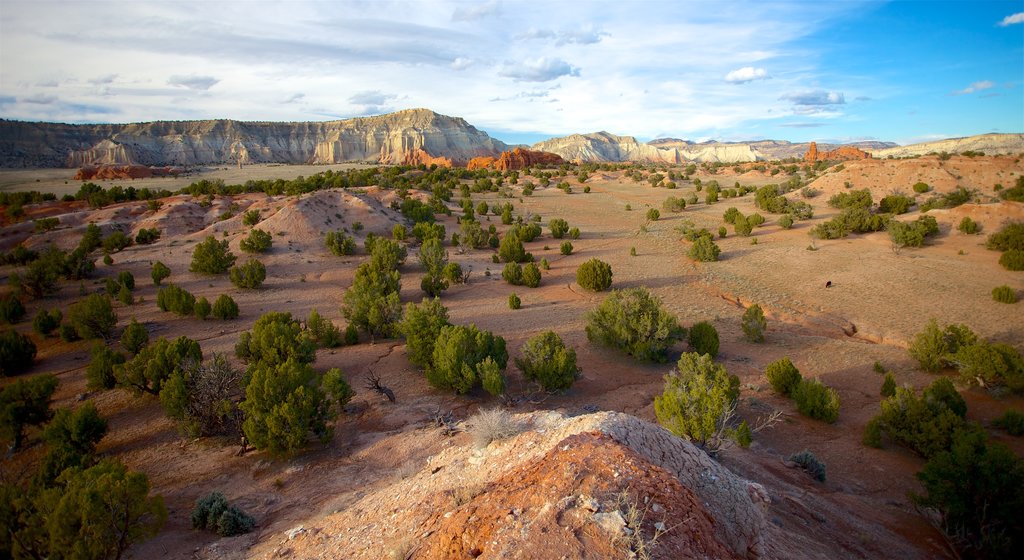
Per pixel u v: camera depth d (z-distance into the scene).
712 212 67.69
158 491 13.01
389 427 16.27
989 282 35.28
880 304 32.56
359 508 9.07
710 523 5.32
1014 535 10.92
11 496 9.55
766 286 37.16
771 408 19.27
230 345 24.48
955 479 11.48
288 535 9.05
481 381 19.89
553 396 19.27
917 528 12.23
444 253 39.97
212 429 16.28
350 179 85.62
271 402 14.42
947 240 46.25
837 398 18.34
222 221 50.38
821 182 73.81
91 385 19.44
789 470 14.33
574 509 4.95
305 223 47.66
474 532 5.15
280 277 37.56
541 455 7.19
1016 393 20.25
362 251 45.09
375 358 22.81
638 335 23.94
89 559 8.54
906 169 69.75
